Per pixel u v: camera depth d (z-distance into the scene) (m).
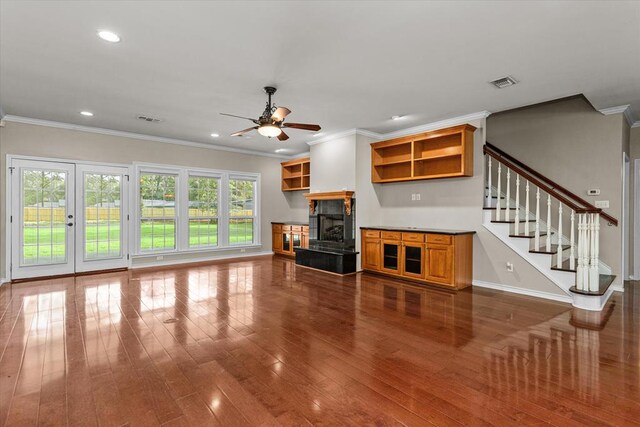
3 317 3.57
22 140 5.36
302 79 3.73
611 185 4.80
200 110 4.92
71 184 5.81
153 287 4.95
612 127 4.79
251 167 8.23
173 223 7.05
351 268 5.99
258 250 8.40
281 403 2.04
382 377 2.36
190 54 3.15
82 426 1.81
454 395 2.13
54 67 3.44
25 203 5.41
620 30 2.66
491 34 2.75
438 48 2.99
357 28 2.67
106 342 2.93
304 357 2.67
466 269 5.01
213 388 2.20
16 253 5.33
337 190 6.38
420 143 5.69
